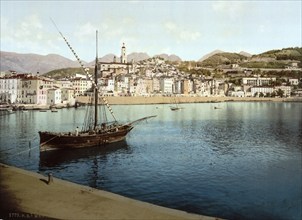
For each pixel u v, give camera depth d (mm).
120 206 25109
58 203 25672
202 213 32656
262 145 76375
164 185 42406
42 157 60344
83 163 56375
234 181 44281
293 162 57000
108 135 74500
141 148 71875
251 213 32375
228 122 133750
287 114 174500
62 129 100688
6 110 165000
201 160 58969
